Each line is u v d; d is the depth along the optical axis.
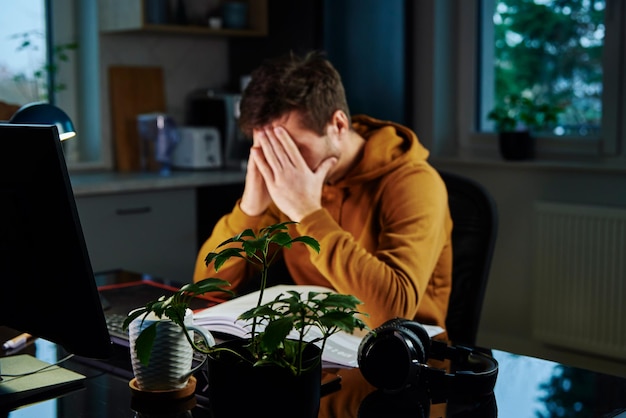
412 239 1.71
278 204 1.76
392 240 1.72
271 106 1.76
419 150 1.94
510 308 3.57
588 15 3.43
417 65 3.84
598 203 3.26
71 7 3.76
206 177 3.48
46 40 3.70
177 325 1.12
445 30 3.80
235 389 0.95
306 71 1.78
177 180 3.37
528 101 3.54
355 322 0.91
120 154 3.76
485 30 3.80
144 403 1.13
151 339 0.95
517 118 3.63
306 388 0.96
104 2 3.69
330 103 1.78
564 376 1.26
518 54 3.70
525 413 1.10
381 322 1.60
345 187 1.95
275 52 3.90
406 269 1.65
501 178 3.56
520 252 3.51
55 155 1.03
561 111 3.54
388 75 3.81
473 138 3.84
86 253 1.07
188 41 4.03
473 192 1.92
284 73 1.78
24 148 1.06
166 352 1.12
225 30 3.82
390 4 3.77
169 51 3.97
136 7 3.54
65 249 1.07
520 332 3.54
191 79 4.06
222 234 1.98
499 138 3.58
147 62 3.89
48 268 1.11
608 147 3.37
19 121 1.48
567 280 3.29
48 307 1.13
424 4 3.78
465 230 1.90
